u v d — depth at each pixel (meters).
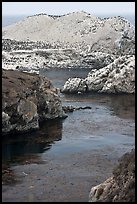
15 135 71.75
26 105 74.69
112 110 92.19
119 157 59.62
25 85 80.12
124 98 106.50
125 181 39.34
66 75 142.50
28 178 51.66
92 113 89.25
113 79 113.81
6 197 45.62
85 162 57.78
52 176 52.34
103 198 39.44
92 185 49.16
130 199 37.19
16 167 55.75
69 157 60.03
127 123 80.62
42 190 47.75
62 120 83.19
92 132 74.19
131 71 113.06
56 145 66.12
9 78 80.62
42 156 60.53
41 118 82.06
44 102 82.62
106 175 52.50
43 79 86.94
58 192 47.16
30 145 66.25
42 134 72.75
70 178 51.59
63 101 102.00
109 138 70.25
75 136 71.50
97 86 114.69
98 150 63.22
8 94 73.69
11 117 71.81
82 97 108.06
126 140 68.88
